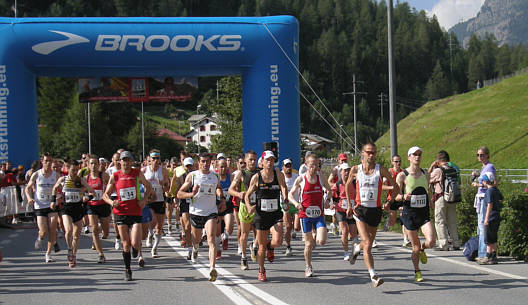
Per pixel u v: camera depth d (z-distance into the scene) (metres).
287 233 10.65
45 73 17.58
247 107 17.73
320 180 8.05
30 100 17.34
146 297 6.98
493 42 165.50
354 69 122.75
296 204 7.91
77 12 123.56
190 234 10.11
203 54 17.19
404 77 133.12
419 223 7.73
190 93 18.31
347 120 109.31
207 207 8.26
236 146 41.19
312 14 145.12
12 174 16.59
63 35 16.81
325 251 11.14
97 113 68.06
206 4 153.38
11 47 16.83
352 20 149.25
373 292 7.06
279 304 6.42
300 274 8.48
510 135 53.47
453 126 61.91
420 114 73.62
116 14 134.75
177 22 17.22
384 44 132.50
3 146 16.80
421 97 127.38
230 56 17.33
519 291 7.00
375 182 7.33
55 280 8.24
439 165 10.81
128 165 8.23
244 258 9.01
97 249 9.82
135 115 78.44
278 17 17.78
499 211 9.05
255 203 8.42
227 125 41.72
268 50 17.41
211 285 7.69
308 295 6.91
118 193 8.24
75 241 9.55
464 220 11.76
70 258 9.40
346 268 9.00
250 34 17.33
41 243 12.44
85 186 9.56
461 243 11.54
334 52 122.75
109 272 8.89
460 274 8.23
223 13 151.12
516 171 36.81
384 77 128.12
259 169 8.10
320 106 110.06
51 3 123.75
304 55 125.19
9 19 17.11
